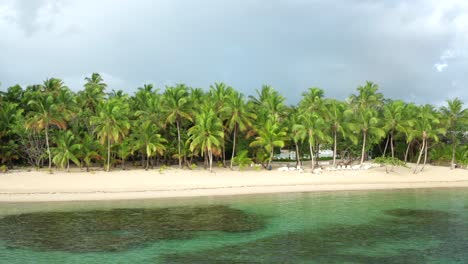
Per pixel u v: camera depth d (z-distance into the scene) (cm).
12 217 3725
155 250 2684
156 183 5841
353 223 3453
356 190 5466
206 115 6744
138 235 3067
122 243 2848
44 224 3428
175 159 8425
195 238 2981
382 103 8581
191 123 7781
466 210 4019
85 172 6519
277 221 3538
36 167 7300
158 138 6956
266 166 7706
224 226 3353
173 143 7444
